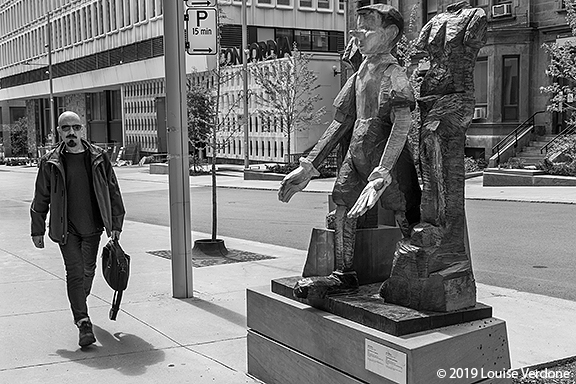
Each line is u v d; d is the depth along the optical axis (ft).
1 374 15.98
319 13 154.20
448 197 12.26
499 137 91.09
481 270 28.55
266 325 14.79
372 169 13.21
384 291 12.80
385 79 12.98
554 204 54.44
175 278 23.45
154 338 18.74
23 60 237.86
